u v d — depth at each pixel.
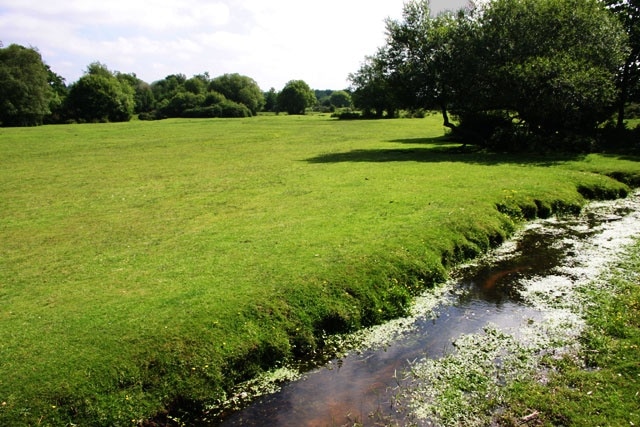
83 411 7.77
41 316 10.27
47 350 8.88
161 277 12.20
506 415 7.33
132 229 17.12
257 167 30.81
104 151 42.53
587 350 8.92
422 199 19.20
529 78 28.92
